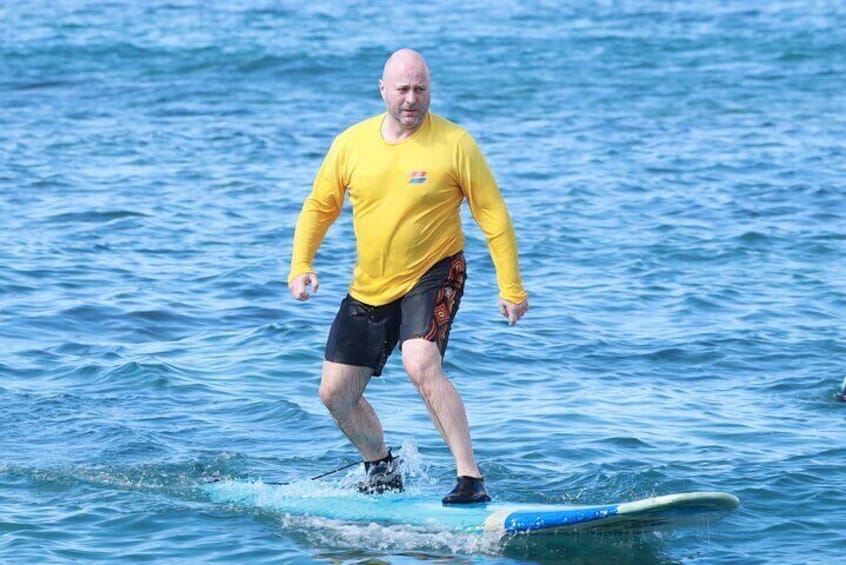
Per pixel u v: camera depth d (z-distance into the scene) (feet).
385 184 72.13
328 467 83.51
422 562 67.05
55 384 100.01
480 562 67.15
